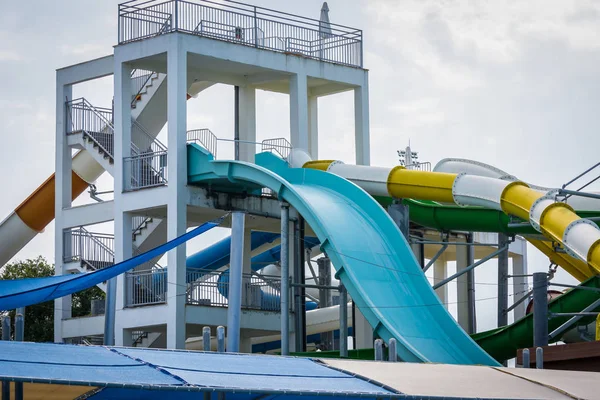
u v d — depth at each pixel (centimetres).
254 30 5522
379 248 4666
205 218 5662
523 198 4447
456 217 5131
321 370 2539
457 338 4328
